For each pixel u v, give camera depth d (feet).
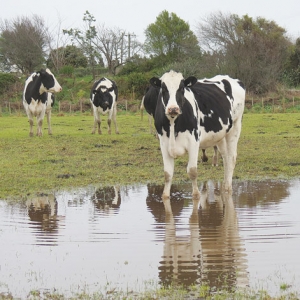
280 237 32.45
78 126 115.24
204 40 245.04
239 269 27.17
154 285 25.46
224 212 39.09
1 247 31.68
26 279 26.61
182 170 56.65
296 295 23.84
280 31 284.20
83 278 26.58
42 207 41.57
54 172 55.88
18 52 281.13
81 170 56.80
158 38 288.30
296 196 44.09
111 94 92.17
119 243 32.07
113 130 103.71
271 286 24.91
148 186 49.34
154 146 74.69
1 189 48.06
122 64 291.58
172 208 40.73
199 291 24.53
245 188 47.80
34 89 86.63
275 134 93.09
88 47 288.92
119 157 65.51
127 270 27.55
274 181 50.90
